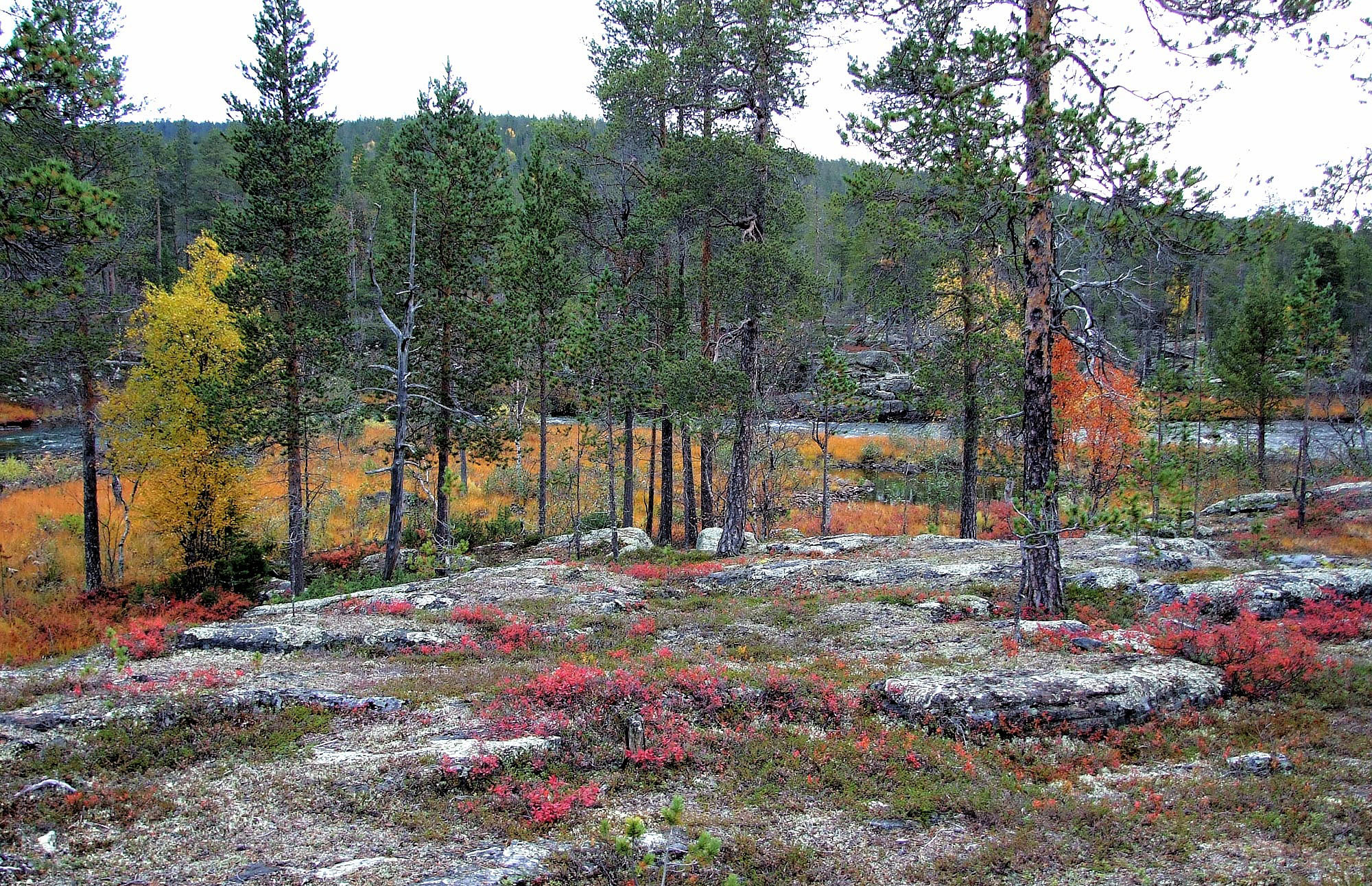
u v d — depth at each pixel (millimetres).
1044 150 12172
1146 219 12352
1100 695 10531
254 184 24797
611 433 25094
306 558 30453
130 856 7070
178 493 24016
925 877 6953
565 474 35531
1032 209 13125
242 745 9820
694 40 24562
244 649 14352
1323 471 39344
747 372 24891
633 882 6668
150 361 24547
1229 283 55594
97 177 23797
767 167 23500
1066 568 18156
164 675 12164
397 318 26766
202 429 24047
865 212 15773
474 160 27375
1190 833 7496
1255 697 11047
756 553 25578
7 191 9039
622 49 27203
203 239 27375
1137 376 25312
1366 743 9383
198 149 81438
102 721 10078
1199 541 23156
